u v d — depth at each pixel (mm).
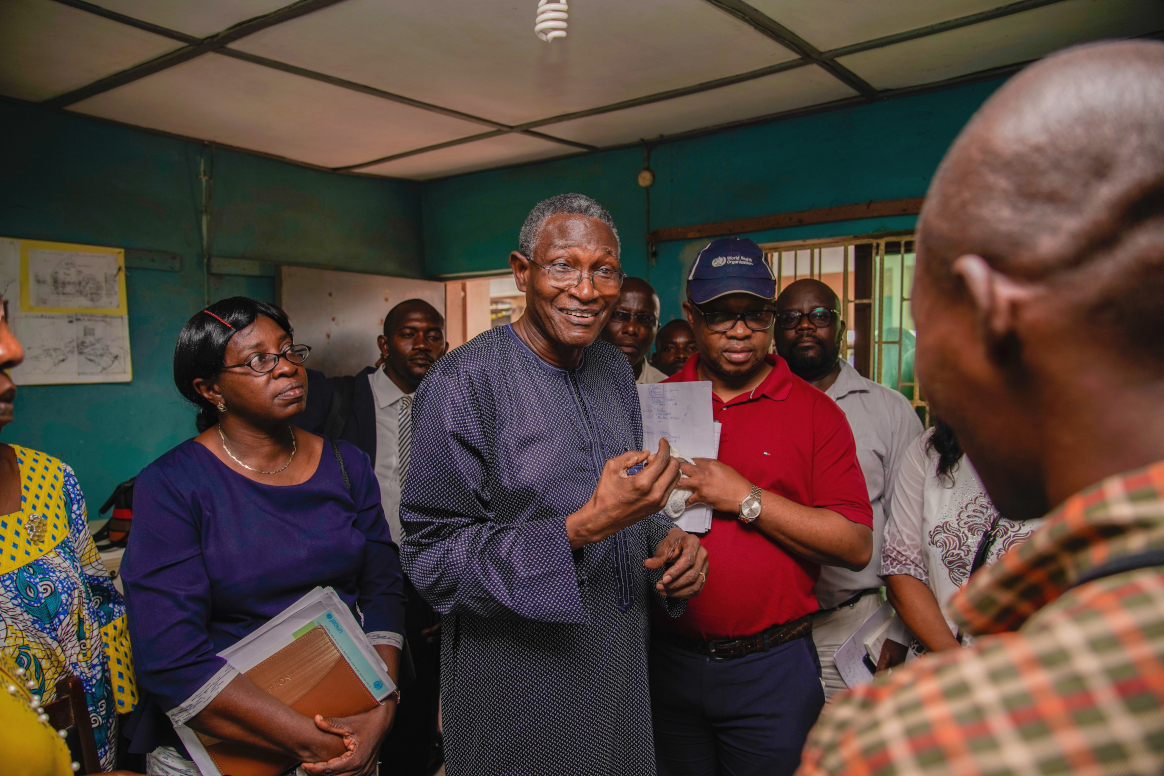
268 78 2854
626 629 1198
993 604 360
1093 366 309
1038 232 307
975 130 338
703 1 2242
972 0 2260
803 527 1403
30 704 988
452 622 1200
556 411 1190
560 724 1128
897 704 306
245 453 1332
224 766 1196
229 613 1258
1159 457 302
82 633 1188
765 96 3168
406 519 1176
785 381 1594
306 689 1229
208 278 3828
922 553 1382
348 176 4566
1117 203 292
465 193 4754
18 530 1126
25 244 3111
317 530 1331
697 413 1485
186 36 2453
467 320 5203
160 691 1146
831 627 1904
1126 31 2500
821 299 2139
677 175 3867
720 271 1535
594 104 3256
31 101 3082
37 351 3160
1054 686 275
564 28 1672
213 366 1275
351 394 2578
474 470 1137
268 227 4125
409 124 3514
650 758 1244
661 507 1037
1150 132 291
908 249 3271
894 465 2055
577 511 1068
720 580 1446
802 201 3469
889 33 2510
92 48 2543
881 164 3236
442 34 2461
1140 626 270
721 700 1468
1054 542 313
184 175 3715
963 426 370
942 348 360
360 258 4633
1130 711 262
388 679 1319
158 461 1274
